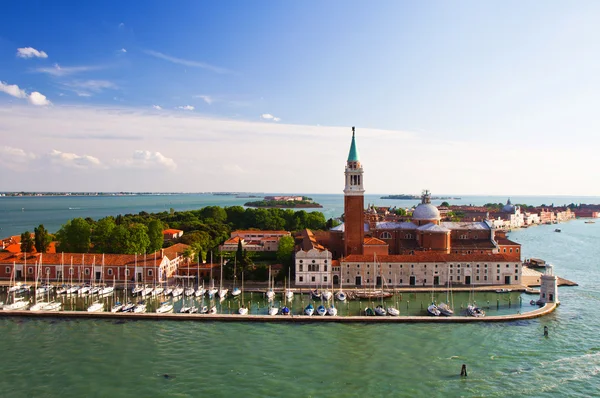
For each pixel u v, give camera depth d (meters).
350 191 180.25
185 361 99.94
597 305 146.25
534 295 159.25
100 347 107.94
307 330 121.81
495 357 102.94
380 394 85.12
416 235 199.38
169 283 172.75
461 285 171.62
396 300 151.88
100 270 175.12
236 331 120.69
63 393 84.44
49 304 140.12
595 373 94.25
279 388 87.31
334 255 197.12
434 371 95.50
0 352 104.25
